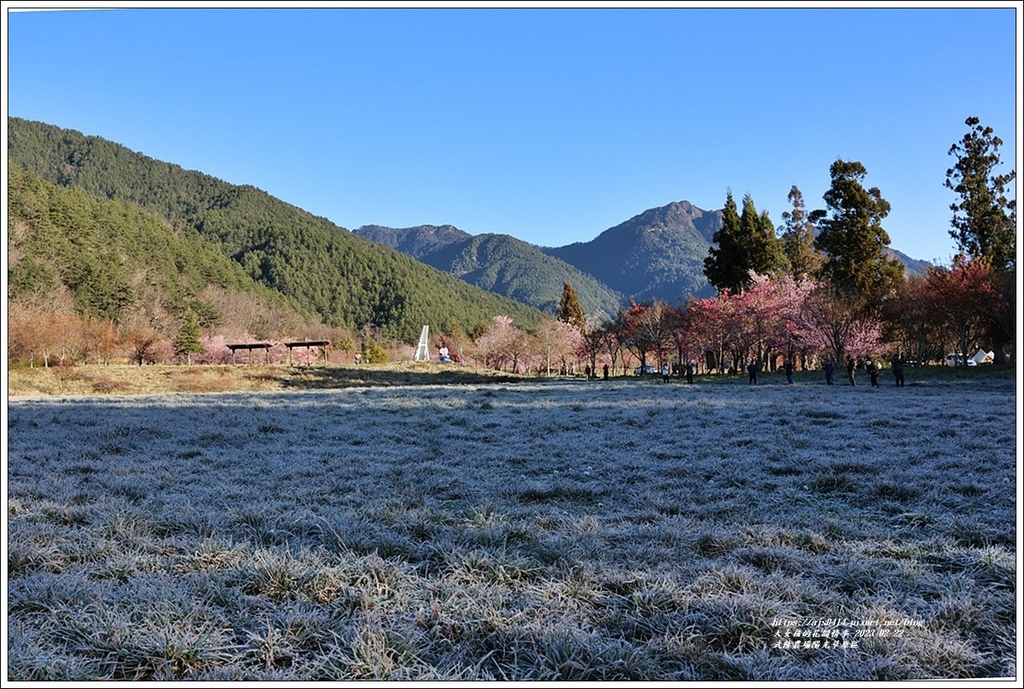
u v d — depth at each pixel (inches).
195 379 1889.8
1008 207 1734.7
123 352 2578.7
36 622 168.4
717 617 172.4
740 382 1475.1
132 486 339.6
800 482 357.7
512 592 191.3
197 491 335.0
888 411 648.4
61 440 514.9
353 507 302.8
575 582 196.1
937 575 208.4
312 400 965.8
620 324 2434.8
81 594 181.6
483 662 158.1
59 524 265.1
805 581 199.0
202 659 154.3
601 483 362.3
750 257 2177.7
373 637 158.1
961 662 156.3
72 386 1674.5
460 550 225.6
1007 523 259.9
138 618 169.6
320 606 183.9
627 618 172.9
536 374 2982.3
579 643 159.3
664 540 245.8
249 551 220.8
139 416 689.6
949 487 324.8
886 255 2003.0
